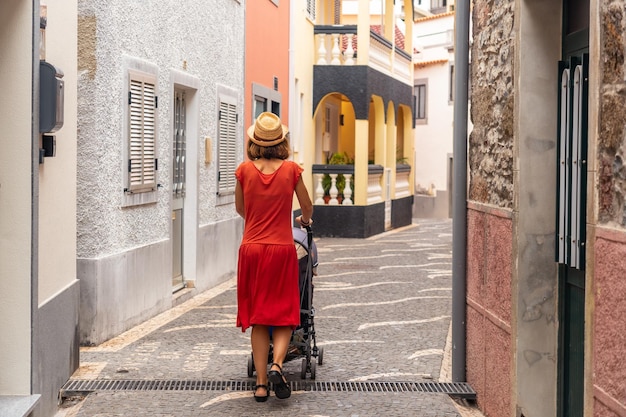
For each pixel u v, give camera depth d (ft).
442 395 26.55
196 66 47.26
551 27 21.83
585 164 19.66
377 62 97.86
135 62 37.63
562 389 21.71
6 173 21.47
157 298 41.24
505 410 23.06
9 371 21.67
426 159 147.54
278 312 25.84
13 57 21.42
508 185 22.94
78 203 33.81
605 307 15.24
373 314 42.29
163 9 41.45
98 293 33.73
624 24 14.71
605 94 15.48
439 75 144.77
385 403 25.75
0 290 21.58
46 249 24.02
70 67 26.55
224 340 34.96
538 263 22.02
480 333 25.84
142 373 29.04
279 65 73.05
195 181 47.50
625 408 14.34
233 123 55.62
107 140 34.68
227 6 53.88
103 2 34.27
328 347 34.09
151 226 40.42
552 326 22.04
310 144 91.56
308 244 28.14
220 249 52.90
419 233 101.30
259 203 26.45
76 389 26.27
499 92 23.84
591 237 15.93
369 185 95.61
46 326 23.67
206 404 25.48
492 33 24.56
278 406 25.38
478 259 26.05
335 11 106.63
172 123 43.21
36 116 21.72
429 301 46.75
